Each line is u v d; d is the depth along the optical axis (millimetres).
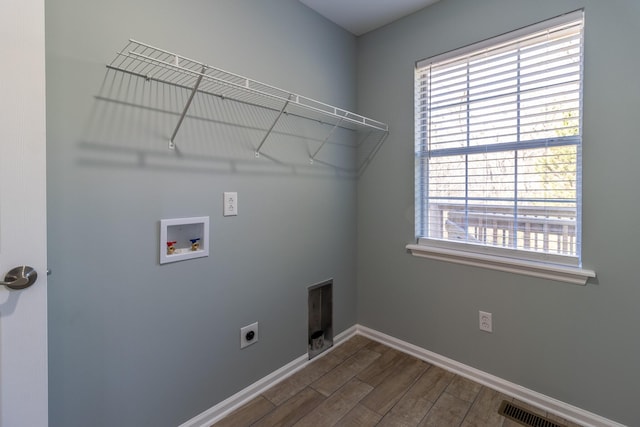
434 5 1938
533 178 1649
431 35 1954
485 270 1798
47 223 1048
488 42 1734
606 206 1409
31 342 907
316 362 2041
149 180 1282
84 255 1131
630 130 1342
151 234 1298
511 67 1690
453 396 1703
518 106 1681
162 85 1301
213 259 1518
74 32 1078
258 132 1685
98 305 1173
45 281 921
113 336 1215
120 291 1225
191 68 1380
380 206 2260
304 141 1955
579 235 1517
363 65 2305
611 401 1433
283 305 1871
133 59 1210
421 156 2096
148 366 1316
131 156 1229
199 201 1447
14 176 865
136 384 1285
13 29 849
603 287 1432
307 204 1995
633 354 1373
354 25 2170
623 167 1362
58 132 1058
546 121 1596
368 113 2291
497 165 1769
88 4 1105
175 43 1330
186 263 1421
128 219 1233
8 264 864
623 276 1381
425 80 2045
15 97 857
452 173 1953
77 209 1108
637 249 1345
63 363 1102
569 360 1537
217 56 1479
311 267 2043
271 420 1537
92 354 1166
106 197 1174
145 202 1275
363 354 2141
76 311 1122
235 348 1631
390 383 1820
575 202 1526
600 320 1446
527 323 1658
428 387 1782
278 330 1848
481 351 1824
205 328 1502
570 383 1537
